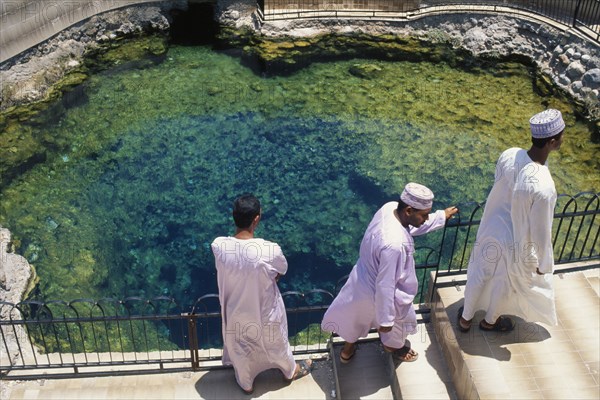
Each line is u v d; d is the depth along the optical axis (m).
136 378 5.76
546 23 14.67
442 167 11.41
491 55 14.94
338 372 5.59
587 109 13.05
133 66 14.33
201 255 9.48
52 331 8.00
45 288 8.90
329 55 14.97
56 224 10.05
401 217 4.71
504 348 5.09
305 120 12.62
